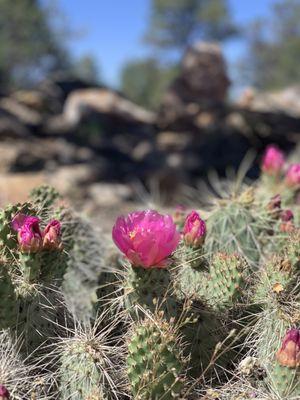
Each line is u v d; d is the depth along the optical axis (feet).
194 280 1.46
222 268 1.40
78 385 1.21
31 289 1.28
